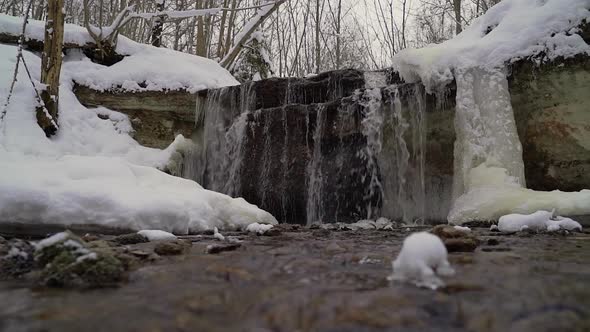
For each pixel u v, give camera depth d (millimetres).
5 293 1462
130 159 8531
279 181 7906
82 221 4105
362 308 1208
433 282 1496
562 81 6012
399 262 1607
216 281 1652
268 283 1600
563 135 6164
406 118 7121
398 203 7117
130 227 4141
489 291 1395
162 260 2270
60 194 4215
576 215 4539
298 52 18703
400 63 7625
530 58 6121
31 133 7191
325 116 7680
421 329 1022
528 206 4828
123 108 9695
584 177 6051
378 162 7219
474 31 7938
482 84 6336
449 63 6707
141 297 1385
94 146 8500
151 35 14133
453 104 6816
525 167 6566
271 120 8227
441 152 7172
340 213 7391
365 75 8531
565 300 1276
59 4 7781
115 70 9812
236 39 11945
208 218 4980
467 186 5996
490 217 5090
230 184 8539
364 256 2352
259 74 14641
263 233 4391
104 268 1679
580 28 5922
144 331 1019
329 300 1308
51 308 1251
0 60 8469
